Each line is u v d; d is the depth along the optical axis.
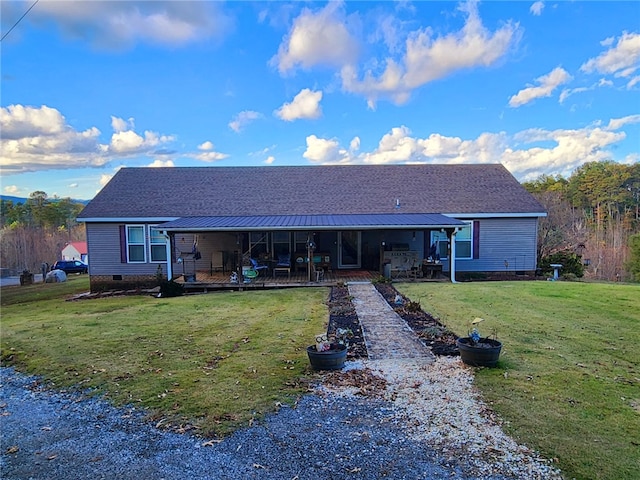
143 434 4.12
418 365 5.79
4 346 7.54
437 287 12.92
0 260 45.84
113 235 16.17
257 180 18.69
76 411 4.76
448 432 3.90
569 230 31.05
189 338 7.59
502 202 16.52
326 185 18.28
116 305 11.97
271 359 6.18
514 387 4.87
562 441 3.65
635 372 5.32
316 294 12.29
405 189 17.78
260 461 3.54
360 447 3.71
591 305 9.69
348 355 6.31
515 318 8.42
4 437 4.23
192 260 16.52
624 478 3.10
